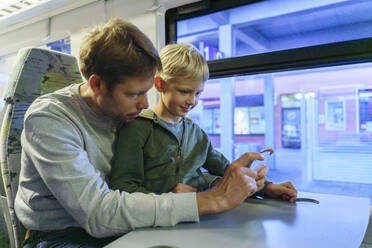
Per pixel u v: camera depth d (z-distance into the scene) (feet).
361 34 3.39
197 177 3.13
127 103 2.01
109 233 1.80
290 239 1.59
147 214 1.78
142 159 2.58
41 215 2.22
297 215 2.06
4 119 2.68
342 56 3.46
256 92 22.90
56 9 5.78
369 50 3.30
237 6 4.31
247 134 23.79
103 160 2.48
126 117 2.17
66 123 2.12
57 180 1.81
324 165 14.97
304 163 15.94
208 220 1.94
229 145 15.65
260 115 22.94
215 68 4.34
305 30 3.88
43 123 2.00
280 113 22.24
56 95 2.33
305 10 5.64
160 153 2.75
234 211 2.16
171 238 1.61
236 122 24.09
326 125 15.94
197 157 3.10
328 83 15.75
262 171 2.60
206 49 6.48
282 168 18.62
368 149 14.71
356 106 15.02
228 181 2.08
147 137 2.71
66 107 2.28
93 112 2.40
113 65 1.82
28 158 2.16
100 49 1.85
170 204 1.84
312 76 16.25
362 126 14.94
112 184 2.38
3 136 2.64
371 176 13.47
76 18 5.65
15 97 2.69
